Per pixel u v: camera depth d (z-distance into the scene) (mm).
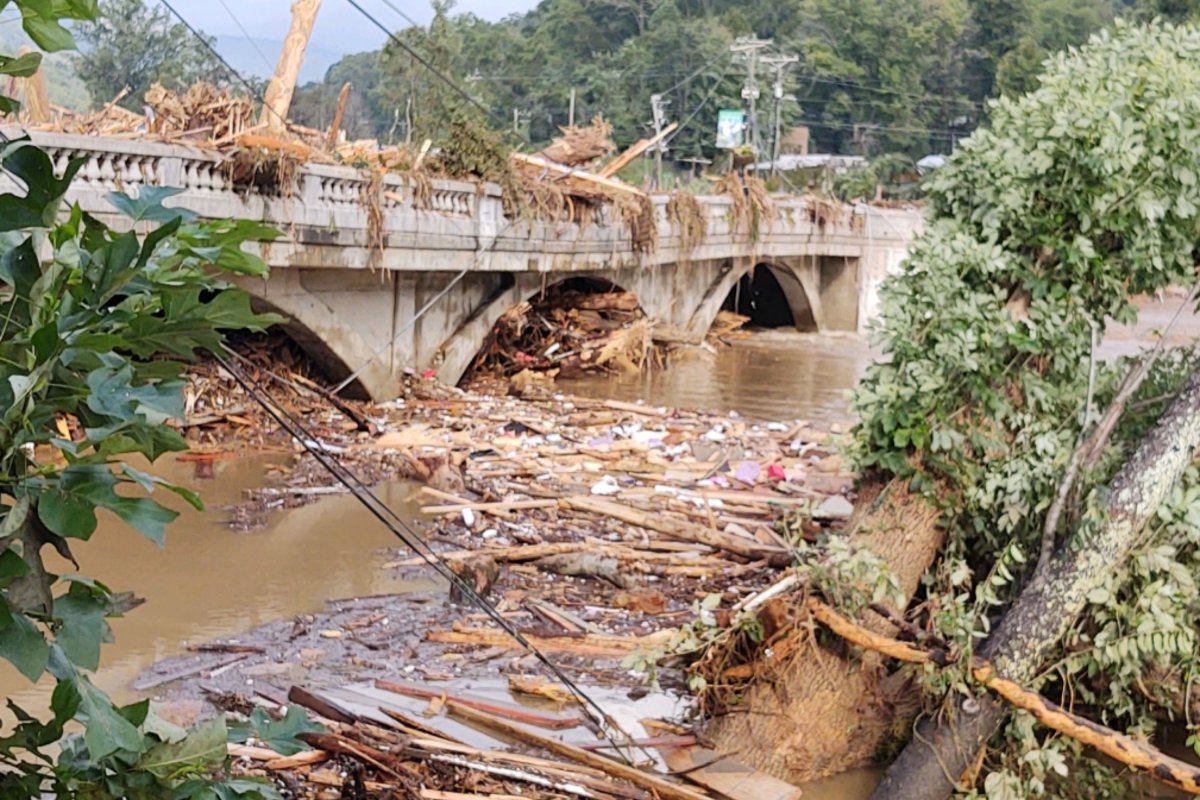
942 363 9984
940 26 80250
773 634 9344
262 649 11039
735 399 27578
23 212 3023
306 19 24234
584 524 15531
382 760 8391
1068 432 9969
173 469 17734
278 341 23031
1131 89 9914
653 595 12961
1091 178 9859
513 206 25500
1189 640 8945
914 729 9078
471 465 18500
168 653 10859
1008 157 10031
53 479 3078
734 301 48562
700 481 17938
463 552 14008
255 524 15195
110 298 3400
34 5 2947
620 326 31828
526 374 28406
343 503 16328
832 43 80688
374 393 23328
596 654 11359
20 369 3068
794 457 19828
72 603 3209
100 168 16344
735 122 58844
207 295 15250
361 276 22719
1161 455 8984
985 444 9945
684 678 10727
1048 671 9109
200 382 20859
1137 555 9031
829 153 78188
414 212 22609
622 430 21609
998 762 9266
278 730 3961
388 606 12461
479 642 11508
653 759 9023
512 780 8469
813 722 9312
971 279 10328
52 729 3199
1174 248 10195
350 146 24922
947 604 8938
